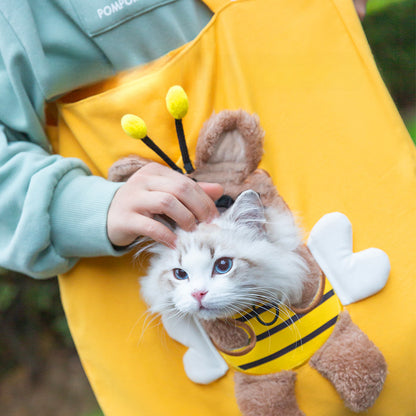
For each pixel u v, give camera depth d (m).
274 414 0.75
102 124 0.80
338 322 0.75
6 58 0.77
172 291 0.75
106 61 0.81
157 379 0.80
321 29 0.80
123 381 0.81
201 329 0.77
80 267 0.81
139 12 0.78
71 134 0.82
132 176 0.75
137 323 0.80
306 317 0.75
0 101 0.79
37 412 1.42
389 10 2.18
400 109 2.24
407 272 0.77
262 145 0.79
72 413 1.41
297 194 0.79
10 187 0.76
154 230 0.73
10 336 1.53
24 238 0.74
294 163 0.79
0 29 0.77
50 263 0.77
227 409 0.78
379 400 0.76
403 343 0.76
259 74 0.80
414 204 0.78
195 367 0.78
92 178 0.77
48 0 0.78
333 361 0.74
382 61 2.27
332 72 0.80
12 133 0.81
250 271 0.74
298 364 0.75
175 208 0.73
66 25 0.78
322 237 0.77
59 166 0.76
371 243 0.78
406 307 0.77
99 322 0.81
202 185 0.76
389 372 0.76
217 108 0.80
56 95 0.81
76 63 0.80
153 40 0.80
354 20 0.81
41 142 0.82
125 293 0.80
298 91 0.80
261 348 0.75
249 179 0.78
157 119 0.79
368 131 0.79
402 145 0.79
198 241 0.73
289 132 0.79
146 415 0.80
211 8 0.81
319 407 0.76
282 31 0.80
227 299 0.73
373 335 0.76
